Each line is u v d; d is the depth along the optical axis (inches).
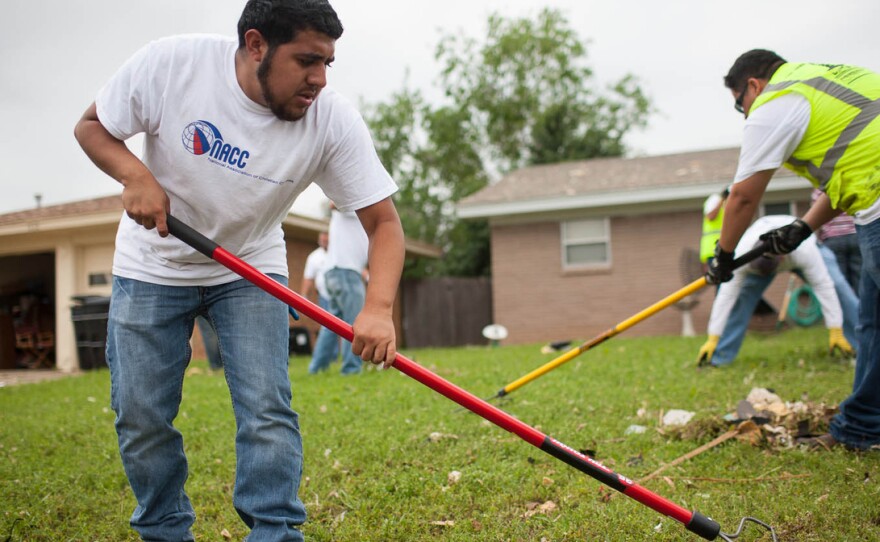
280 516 86.6
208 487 133.6
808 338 371.2
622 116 1189.1
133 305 88.8
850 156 119.5
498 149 1217.4
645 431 159.6
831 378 215.8
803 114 122.5
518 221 617.9
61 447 173.6
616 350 358.0
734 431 146.6
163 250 88.7
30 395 287.4
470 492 121.6
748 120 128.1
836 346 254.5
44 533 112.5
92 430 194.1
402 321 665.0
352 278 275.6
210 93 81.9
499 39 1190.9
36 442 180.1
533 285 612.1
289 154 84.8
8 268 563.2
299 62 76.7
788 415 154.3
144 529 92.4
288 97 78.8
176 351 91.4
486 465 135.5
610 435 157.1
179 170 84.5
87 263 482.9
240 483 88.0
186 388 267.6
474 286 734.5
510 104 1189.7
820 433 148.5
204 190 85.0
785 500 111.3
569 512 111.0
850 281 261.3
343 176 88.8
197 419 197.6
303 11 74.4
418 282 671.1
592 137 1021.2
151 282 89.3
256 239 93.3
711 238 278.4
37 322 522.9
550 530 105.0
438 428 166.7
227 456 153.8
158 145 85.2
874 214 118.8
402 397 214.1
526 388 224.5
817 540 96.1
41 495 133.0
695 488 121.6
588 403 193.5
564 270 602.5
